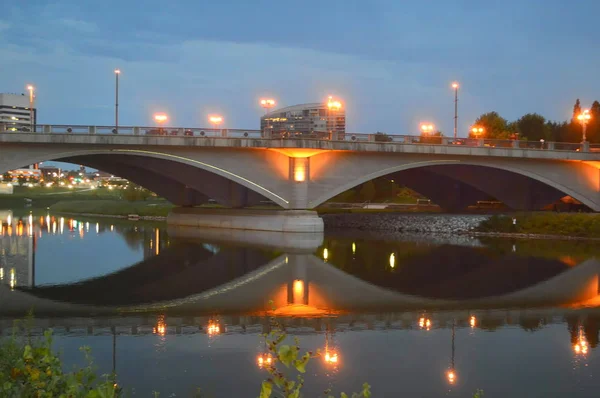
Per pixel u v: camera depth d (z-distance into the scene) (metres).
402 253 53.88
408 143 68.62
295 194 67.00
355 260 49.38
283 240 62.81
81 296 34.38
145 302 32.66
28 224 86.00
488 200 99.25
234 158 64.44
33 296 34.34
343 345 23.81
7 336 24.19
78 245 59.31
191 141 60.88
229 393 18.31
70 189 184.62
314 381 19.53
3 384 9.77
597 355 22.72
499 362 21.80
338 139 66.88
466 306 31.91
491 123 116.25
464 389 19.00
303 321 27.97
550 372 20.72
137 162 69.75
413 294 35.41
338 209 98.19
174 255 51.91
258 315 29.25
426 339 24.83
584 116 78.94
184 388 18.70
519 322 28.12
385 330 26.36
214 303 32.31
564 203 87.88
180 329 26.16
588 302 33.03
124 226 82.38
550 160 75.69
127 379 19.52
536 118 121.75
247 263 47.44
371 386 19.14
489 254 53.25
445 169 80.88
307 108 193.75
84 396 9.55
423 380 19.80
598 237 65.19
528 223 70.12
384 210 97.50
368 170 69.25
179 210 84.62
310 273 43.00
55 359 10.40
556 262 48.47
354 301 33.09
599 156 76.62
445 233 73.88
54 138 56.22
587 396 18.47
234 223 75.25
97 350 22.73
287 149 64.44
